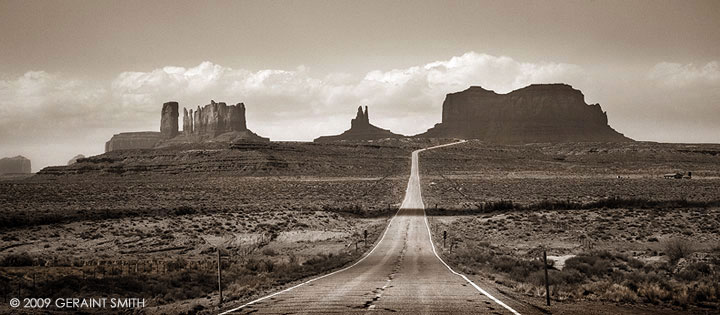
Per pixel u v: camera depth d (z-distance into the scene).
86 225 69.75
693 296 21.66
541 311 17.95
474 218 84.38
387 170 192.12
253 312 18.34
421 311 17.88
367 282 27.86
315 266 39.62
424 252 52.97
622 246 55.00
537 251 52.53
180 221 75.25
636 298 21.41
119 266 39.12
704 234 59.81
